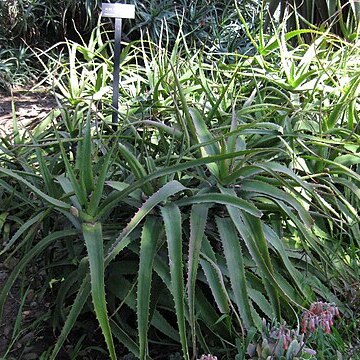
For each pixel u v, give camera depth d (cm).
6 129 323
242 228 134
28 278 168
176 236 126
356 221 167
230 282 141
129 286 140
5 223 195
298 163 168
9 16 488
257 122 159
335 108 187
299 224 144
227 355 135
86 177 137
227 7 481
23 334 159
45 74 445
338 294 157
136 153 173
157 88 215
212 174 146
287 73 216
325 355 132
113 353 116
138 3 476
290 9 292
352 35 240
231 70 251
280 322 129
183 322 119
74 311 126
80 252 153
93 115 210
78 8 492
